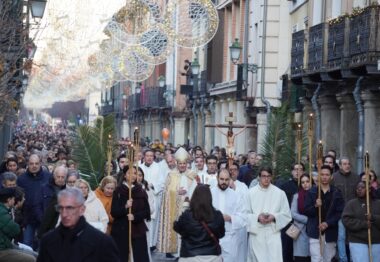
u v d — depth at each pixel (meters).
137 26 24.75
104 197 17.56
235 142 46.84
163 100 67.75
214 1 51.81
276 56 40.59
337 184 20.52
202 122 55.47
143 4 24.62
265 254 18.06
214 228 13.46
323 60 28.42
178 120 65.19
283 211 18.16
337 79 28.34
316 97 31.20
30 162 18.69
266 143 23.28
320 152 18.70
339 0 30.52
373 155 26.14
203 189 13.51
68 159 27.59
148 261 17.70
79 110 105.25
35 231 18.66
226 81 49.38
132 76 29.50
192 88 55.91
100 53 28.20
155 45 26.59
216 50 50.41
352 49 25.62
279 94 40.28
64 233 9.87
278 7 40.44
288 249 19.48
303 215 18.80
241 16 47.31
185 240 13.53
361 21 24.97
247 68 41.19
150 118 75.12
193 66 47.53
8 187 15.33
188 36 25.78
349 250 18.88
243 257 18.50
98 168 23.83
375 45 24.28
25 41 22.45
